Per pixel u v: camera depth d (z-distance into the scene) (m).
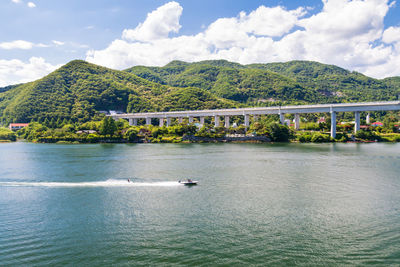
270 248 58.22
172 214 75.00
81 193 93.62
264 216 73.19
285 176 114.00
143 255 56.09
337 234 63.59
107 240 61.78
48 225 69.25
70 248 58.78
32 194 93.00
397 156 162.00
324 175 114.94
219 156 168.88
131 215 74.69
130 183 105.00
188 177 113.50
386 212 75.06
